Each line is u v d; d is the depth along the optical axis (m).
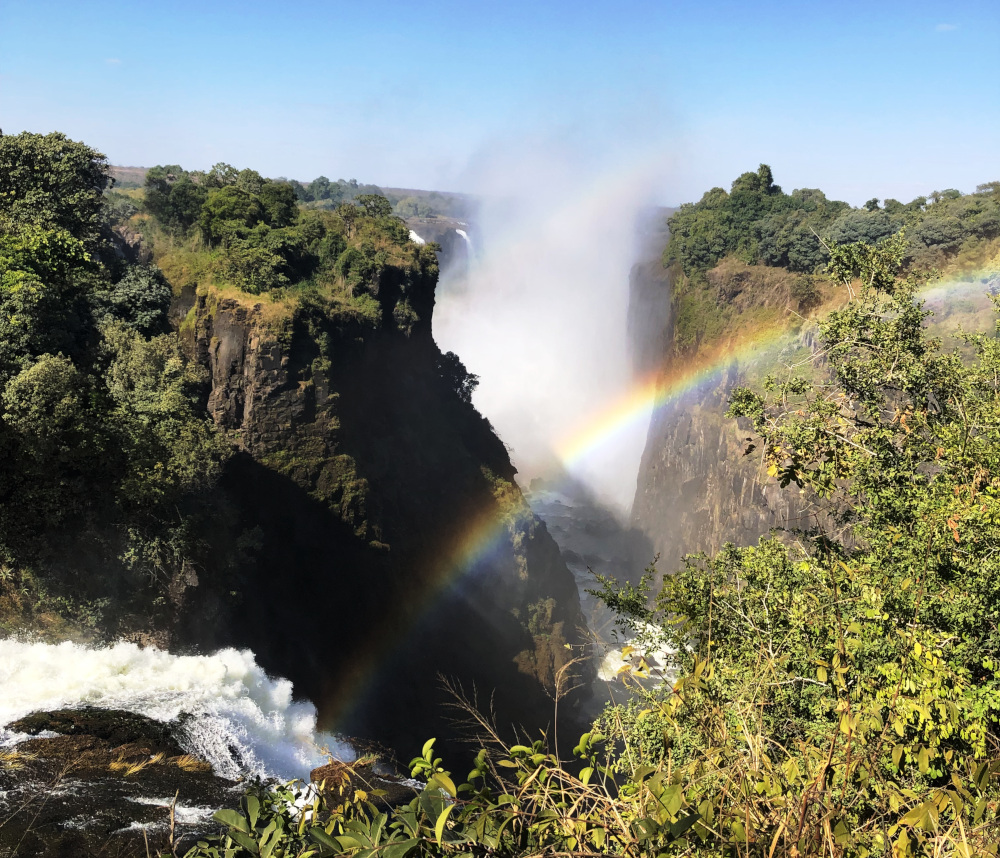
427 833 4.88
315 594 52.34
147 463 35.12
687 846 4.61
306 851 4.98
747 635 10.10
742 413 16.23
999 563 10.98
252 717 29.05
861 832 4.92
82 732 22.31
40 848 14.76
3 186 45.59
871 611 9.45
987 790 6.30
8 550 31.09
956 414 15.67
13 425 30.98
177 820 16.75
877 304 17.28
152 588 35.19
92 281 45.81
